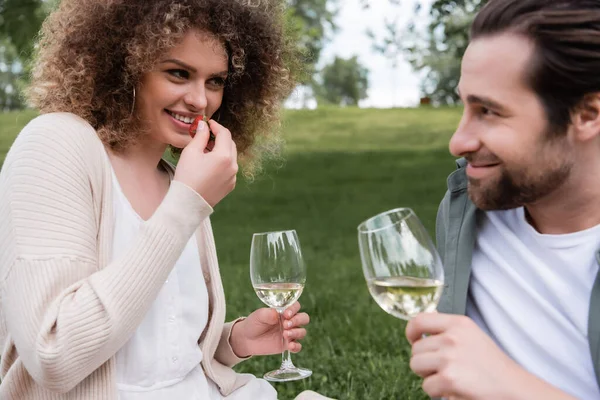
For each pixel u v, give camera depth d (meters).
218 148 1.88
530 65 1.30
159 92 2.01
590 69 1.28
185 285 2.02
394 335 3.94
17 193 1.77
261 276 2.17
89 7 2.06
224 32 2.07
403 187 12.62
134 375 1.91
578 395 1.46
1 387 1.84
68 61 2.05
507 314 1.53
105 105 2.04
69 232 1.76
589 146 1.36
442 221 1.77
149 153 2.11
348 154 16.69
